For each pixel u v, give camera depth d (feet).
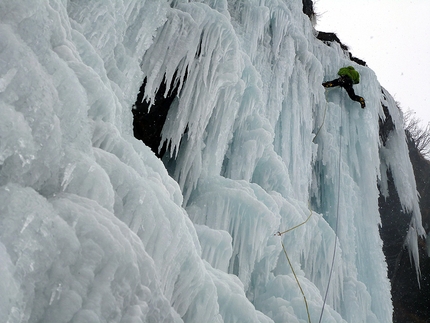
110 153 9.98
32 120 7.26
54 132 7.68
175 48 17.78
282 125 25.66
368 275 29.53
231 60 19.49
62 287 6.42
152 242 9.53
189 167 17.58
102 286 6.88
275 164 20.80
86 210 7.54
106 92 10.94
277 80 25.34
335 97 32.83
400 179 39.99
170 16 18.07
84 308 6.48
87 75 10.43
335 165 29.99
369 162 32.07
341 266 23.62
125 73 15.19
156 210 9.75
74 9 13.56
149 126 17.93
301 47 29.45
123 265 7.35
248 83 21.20
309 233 21.56
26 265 5.99
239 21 24.90
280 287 17.17
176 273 10.20
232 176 19.63
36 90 7.43
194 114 17.81
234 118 19.79
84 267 6.80
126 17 15.89
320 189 30.42
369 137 32.24
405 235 43.32
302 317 16.16
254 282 17.58
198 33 18.53
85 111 9.03
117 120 12.71
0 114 6.57
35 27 8.09
